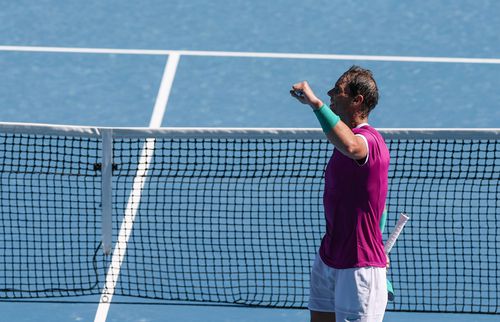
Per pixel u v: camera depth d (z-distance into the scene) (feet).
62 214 121.49
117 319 106.42
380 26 179.42
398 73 164.76
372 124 150.00
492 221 121.19
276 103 155.84
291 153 130.11
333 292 85.10
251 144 131.64
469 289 110.01
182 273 112.06
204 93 158.30
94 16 181.47
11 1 185.88
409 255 115.44
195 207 114.62
